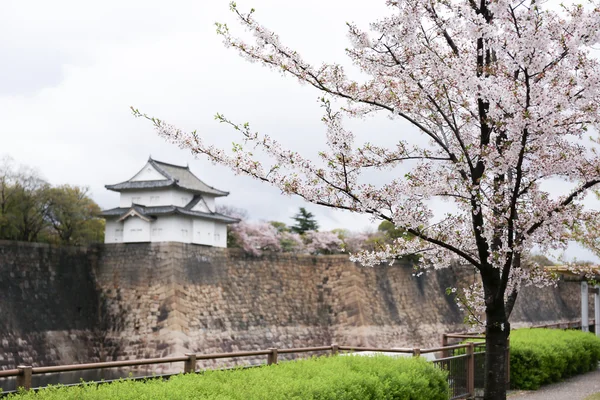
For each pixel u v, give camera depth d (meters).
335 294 41.59
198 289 34.69
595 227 11.97
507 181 7.50
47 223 39.88
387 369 8.31
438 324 46.53
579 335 17.70
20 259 30.58
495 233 7.48
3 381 26.22
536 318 54.56
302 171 7.23
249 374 7.32
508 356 13.76
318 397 6.65
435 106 7.66
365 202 7.18
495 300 7.48
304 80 7.60
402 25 7.09
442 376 9.28
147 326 32.66
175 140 7.27
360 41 7.45
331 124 6.97
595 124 7.33
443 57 7.59
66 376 28.58
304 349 9.86
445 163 7.90
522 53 6.52
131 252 34.59
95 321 33.53
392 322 42.44
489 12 7.39
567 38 6.69
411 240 8.70
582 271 15.11
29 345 28.75
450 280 49.81
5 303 28.67
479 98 7.00
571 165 7.41
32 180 38.72
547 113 6.64
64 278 32.66
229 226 50.88
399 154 7.79
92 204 43.84
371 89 7.79
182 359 7.75
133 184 39.41
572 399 12.38
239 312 36.50
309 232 58.47
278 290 39.69
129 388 6.02
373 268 43.19
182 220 38.56
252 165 7.24
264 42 7.31
